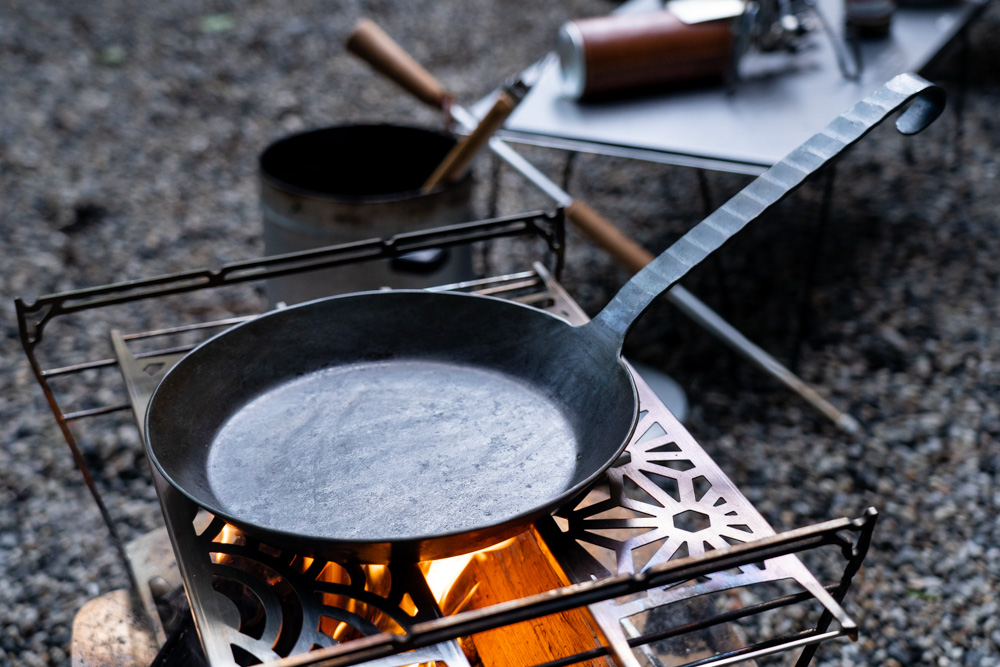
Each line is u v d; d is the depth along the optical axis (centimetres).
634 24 148
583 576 83
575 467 86
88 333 170
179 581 104
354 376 93
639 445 91
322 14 330
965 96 266
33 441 143
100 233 204
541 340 92
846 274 187
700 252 88
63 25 314
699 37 148
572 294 179
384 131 142
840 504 133
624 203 218
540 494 85
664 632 80
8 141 240
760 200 88
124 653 101
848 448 141
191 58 294
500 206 215
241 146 245
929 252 194
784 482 136
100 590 124
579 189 225
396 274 128
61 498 134
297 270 101
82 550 128
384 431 89
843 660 117
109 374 159
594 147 136
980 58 288
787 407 150
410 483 85
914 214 209
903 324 171
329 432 89
